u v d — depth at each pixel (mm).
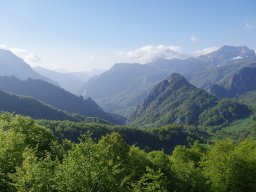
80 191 35719
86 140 41031
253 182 71562
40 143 69438
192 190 68000
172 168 72938
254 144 92312
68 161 39156
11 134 55188
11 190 43156
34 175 36031
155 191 51094
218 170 72625
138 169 74500
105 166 38844
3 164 45750
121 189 39688
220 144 84375
